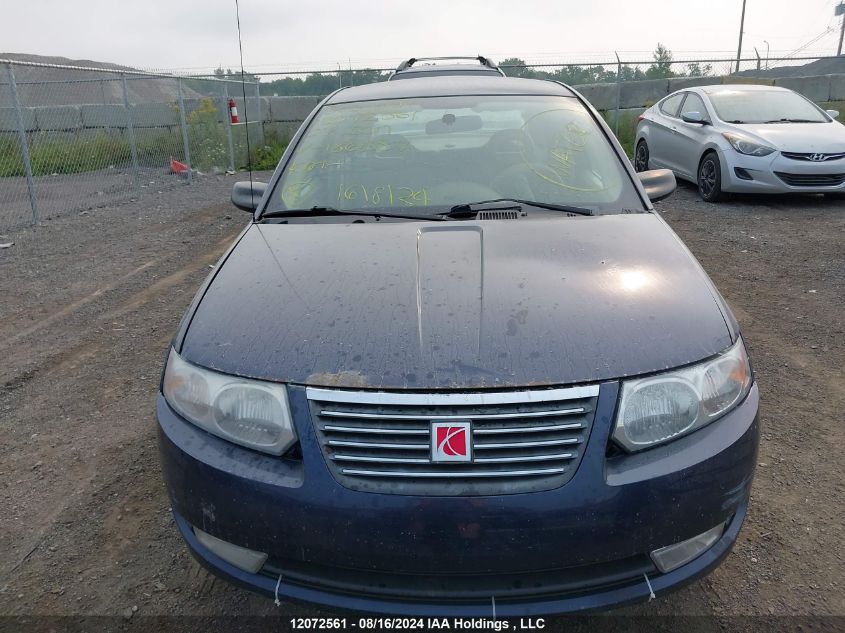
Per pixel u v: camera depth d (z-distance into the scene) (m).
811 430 3.33
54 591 2.43
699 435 1.94
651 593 1.87
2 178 13.42
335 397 1.85
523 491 1.78
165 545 2.66
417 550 1.79
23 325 5.13
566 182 3.06
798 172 8.23
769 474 2.99
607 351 1.92
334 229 2.76
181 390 2.08
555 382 1.84
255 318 2.14
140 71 11.81
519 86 3.73
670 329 2.03
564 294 2.15
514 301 2.11
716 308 2.19
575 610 1.83
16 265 6.84
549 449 1.81
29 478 3.13
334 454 1.84
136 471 3.15
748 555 2.52
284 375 1.92
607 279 2.25
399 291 2.19
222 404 1.97
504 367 1.86
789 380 3.85
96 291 5.90
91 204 10.20
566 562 1.81
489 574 1.82
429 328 2.00
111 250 7.34
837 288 5.33
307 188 3.10
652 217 2.85
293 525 1.84
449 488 1.79
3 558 2.61
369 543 1.80
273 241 2.69
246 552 1.95
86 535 2.73
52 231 8.42
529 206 2.91
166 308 5.39
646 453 1.88
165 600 2.38
